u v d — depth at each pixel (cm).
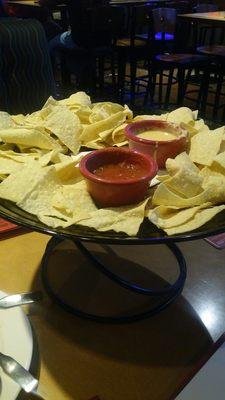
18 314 50
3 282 65
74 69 373
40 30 174
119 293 65
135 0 400
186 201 59
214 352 51
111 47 357
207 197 60
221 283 68
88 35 332
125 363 52
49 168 65
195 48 383
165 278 70
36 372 48
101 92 403
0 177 69
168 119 93
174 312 61
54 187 63
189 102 407
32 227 54
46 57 176
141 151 76
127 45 360
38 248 74
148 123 85
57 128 83
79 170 64
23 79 170
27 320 49
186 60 334
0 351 45
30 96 175
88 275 69
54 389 47
